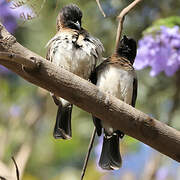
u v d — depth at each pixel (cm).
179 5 1086
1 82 1294
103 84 856
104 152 855
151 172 1160
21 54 551
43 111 1308
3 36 552
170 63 959
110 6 1061
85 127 1259
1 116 1309
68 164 1395
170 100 1108
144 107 1106
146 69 1104
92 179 1341
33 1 552
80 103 571
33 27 1122
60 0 1062
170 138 576
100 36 1069
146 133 576
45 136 1372
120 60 877
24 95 1309
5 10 1119
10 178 726
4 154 1245
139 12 1080
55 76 558
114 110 570
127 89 859
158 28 970
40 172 1380
